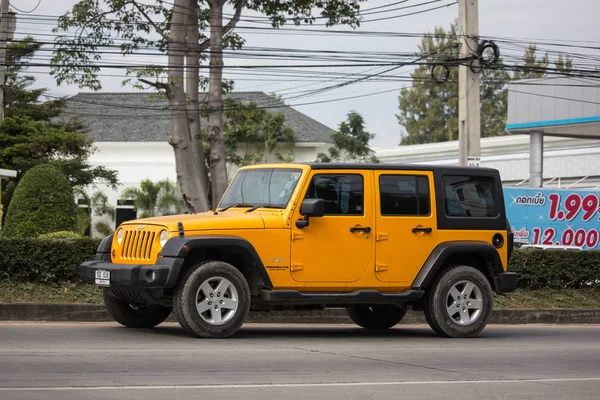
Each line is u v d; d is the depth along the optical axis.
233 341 11.70
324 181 12.59
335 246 12.55
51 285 16.31
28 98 41.78
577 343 13.38
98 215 51.19
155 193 49.84
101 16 29.92
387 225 12.90
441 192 13.34
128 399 7.40
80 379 8.30
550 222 24.98
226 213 12.64
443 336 13.41
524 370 10.09
